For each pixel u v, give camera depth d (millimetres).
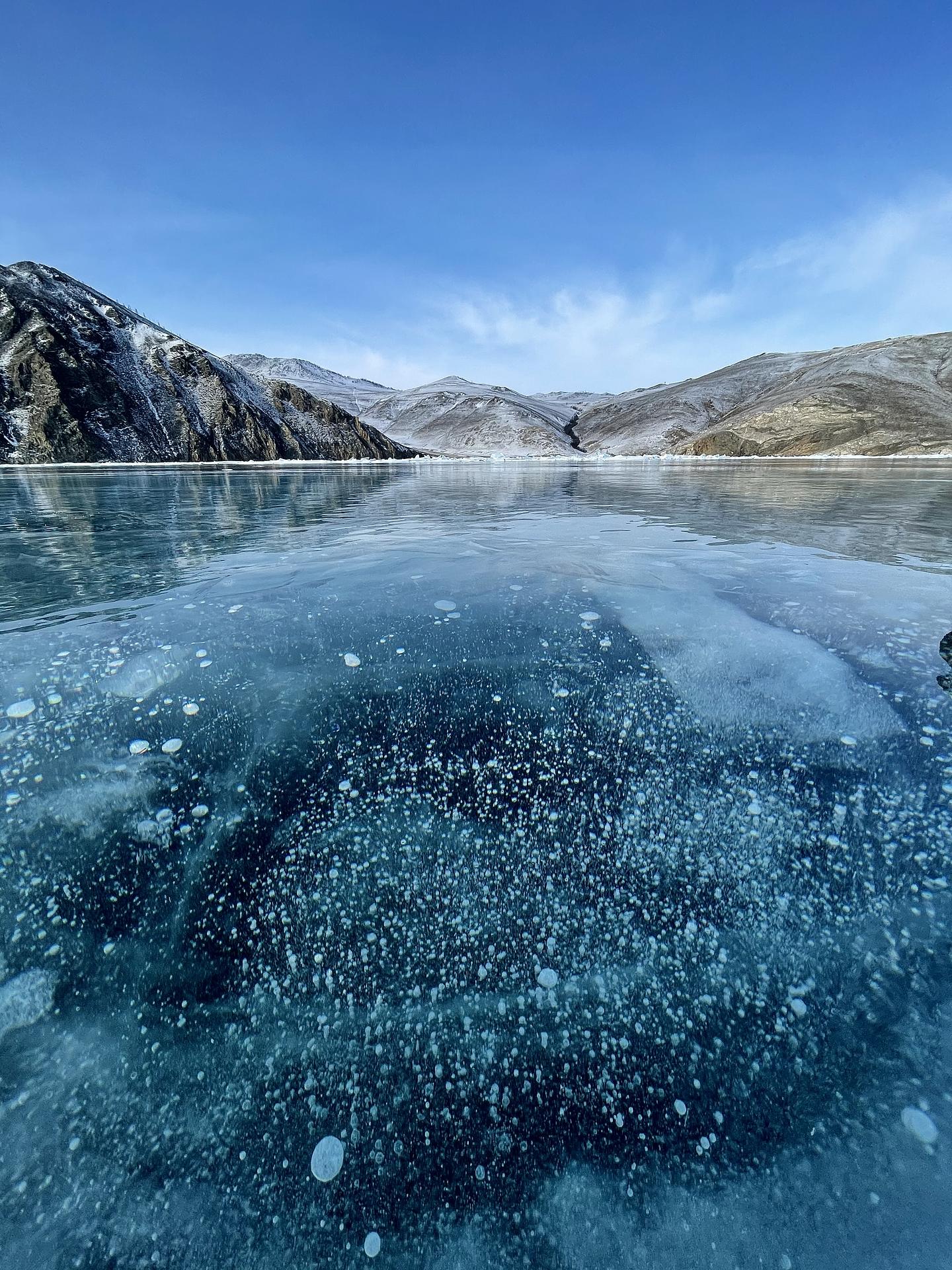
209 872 1190
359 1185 758
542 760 1533
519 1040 914
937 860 1188
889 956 1012
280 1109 833
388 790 1426
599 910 1115
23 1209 725
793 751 1538
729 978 994
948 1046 875
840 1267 674
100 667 1938
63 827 1265
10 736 1545
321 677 1931
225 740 1591
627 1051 900
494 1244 710
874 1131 790
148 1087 854
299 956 1036
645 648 2154
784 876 1169
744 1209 729
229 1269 684
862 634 2211
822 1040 902
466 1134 808
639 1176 768
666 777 1456
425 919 1104
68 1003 956
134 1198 740
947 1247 680
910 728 1601
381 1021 939
